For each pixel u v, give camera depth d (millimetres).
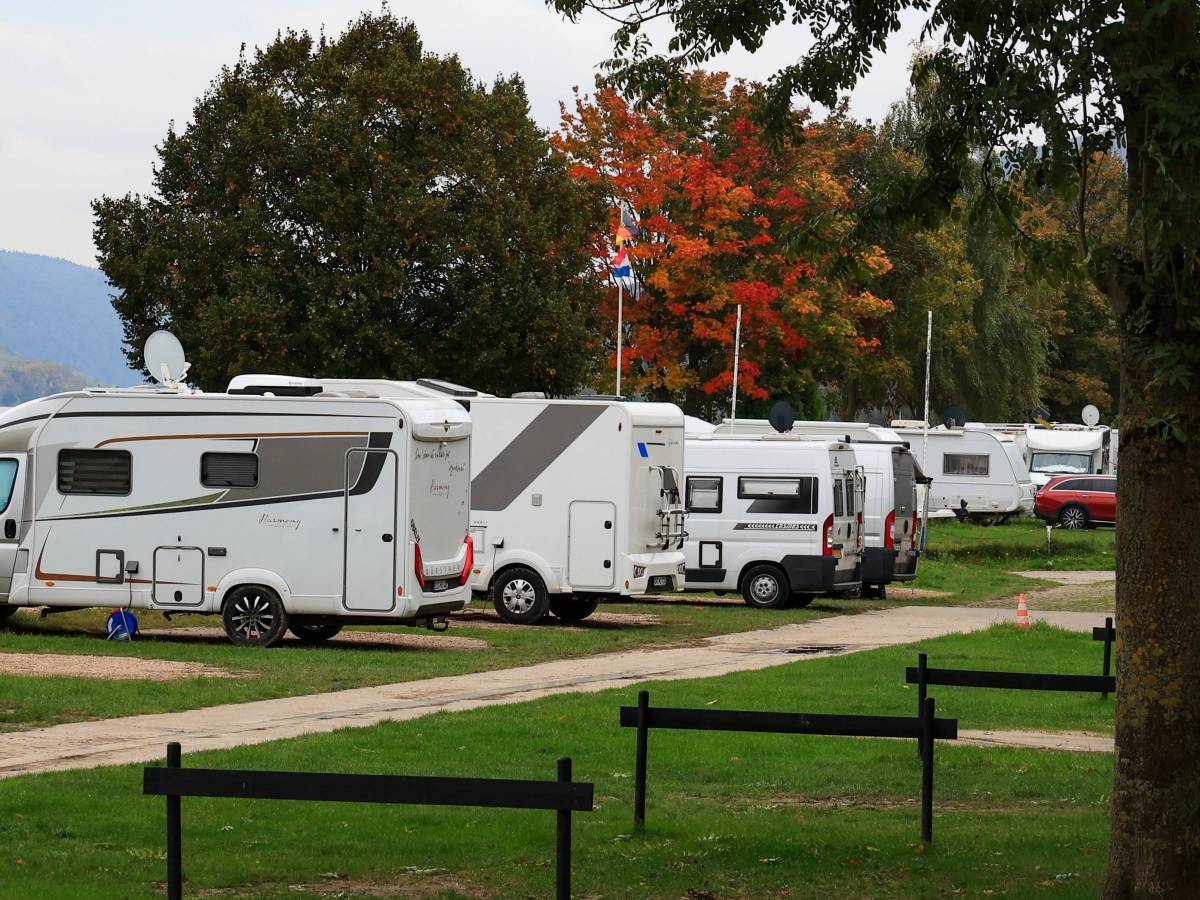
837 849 24625
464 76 105750
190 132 105750
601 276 125562
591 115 137500
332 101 102438
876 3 28734
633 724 25984
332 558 54062
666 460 66688
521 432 65250
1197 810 19047
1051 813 28406
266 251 100812
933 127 26297
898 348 176000
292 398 54344
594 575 64688
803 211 142500
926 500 92312
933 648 55375
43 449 56312
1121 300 19406
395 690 44531
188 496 55062
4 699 39438
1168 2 19203
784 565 75000
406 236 100000
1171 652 19078
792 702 41125
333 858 23859
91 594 55719
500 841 25188
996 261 177750
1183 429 18906
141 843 24500
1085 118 22266
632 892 22016
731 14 29391
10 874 22188
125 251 104750
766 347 145750
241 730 36281
